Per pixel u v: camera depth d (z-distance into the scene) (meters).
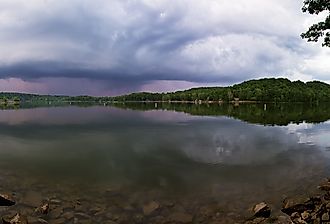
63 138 36.09
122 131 42.84
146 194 15.95
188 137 35.94
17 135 38.94
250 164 22.27
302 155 25.33
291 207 12.97
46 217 12.88
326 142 32.06
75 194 15.95
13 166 22.08
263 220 12.05
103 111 109.75
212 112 91.19
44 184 17.72
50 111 110.38
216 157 24.64
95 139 35.06
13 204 14.24
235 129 43.72
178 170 20.75
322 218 11.14
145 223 12.38
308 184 17.17
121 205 14.35
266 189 16.50
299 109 105.75
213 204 14.40
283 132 40.06
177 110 110.25
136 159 24.23
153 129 45.16
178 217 12.92
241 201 14.73
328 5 17.53
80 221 12.53
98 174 19.94
